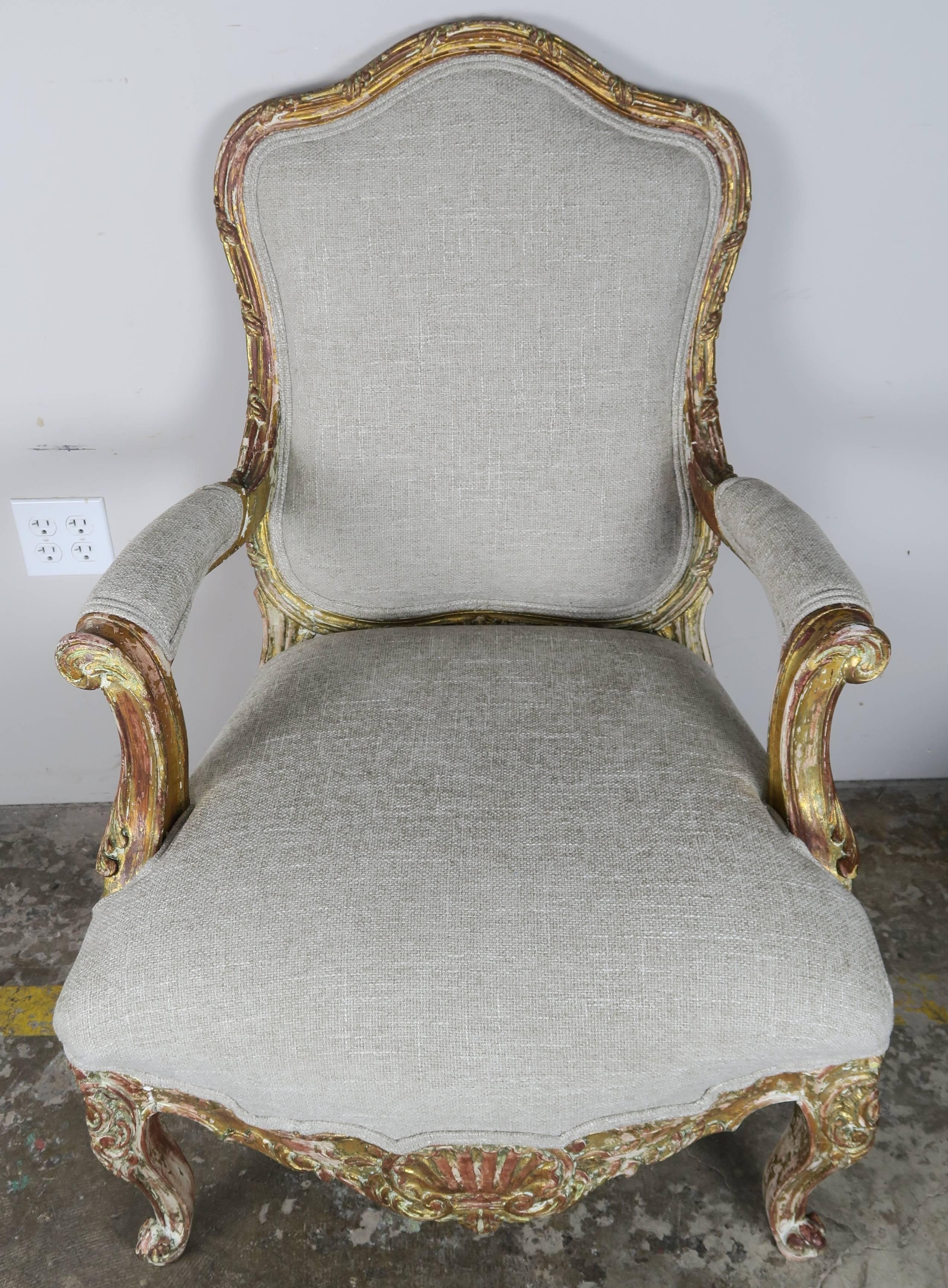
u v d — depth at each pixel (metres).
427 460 0.98
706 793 0.74
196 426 1.20
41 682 1.38
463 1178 0.76
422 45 0.88
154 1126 0.83
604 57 0.99
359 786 0.75
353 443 0.97
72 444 1.20
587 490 0.98
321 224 0.91
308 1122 0.73
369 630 1.01
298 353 0.96
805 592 0.72
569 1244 0.92
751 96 1.01
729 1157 1.00
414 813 0.72
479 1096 0.66
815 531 0.79
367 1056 0.65
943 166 1.04
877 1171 0.97
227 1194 0.97
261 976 0.65
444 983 0.65
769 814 0.75
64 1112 1.04
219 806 0.75
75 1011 0.68
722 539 0.93
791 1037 0.65
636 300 0.93
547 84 0.88
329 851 0.70
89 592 1.31
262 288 0.96
